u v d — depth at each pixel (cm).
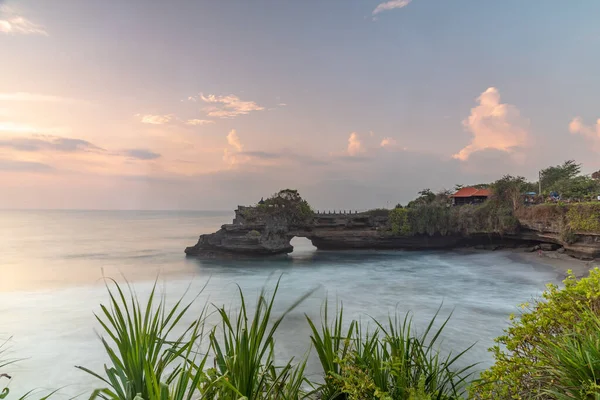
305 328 2012
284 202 6175
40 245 8188
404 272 4344
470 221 5853
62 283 3719
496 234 5741
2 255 6306
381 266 4909
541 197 5622
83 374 1516
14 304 2808
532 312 348
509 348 330
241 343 245
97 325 2228
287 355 1589
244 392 238
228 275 4262
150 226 17325
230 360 248
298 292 3192
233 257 5809
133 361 212
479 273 4084
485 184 8675
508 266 4394
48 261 5600
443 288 3288
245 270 4672
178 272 4512
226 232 6009
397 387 292
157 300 2814
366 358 321
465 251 6062
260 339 249
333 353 325
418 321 2148
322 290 3262
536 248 5153
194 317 2158
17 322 2309
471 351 1619
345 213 6769
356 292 3159
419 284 3519
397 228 6234
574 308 321
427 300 2800
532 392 279
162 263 5356
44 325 2241
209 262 5459
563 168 7356
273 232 5969
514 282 3481
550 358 283
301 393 336
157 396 192
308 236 6400
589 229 4097
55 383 1436
